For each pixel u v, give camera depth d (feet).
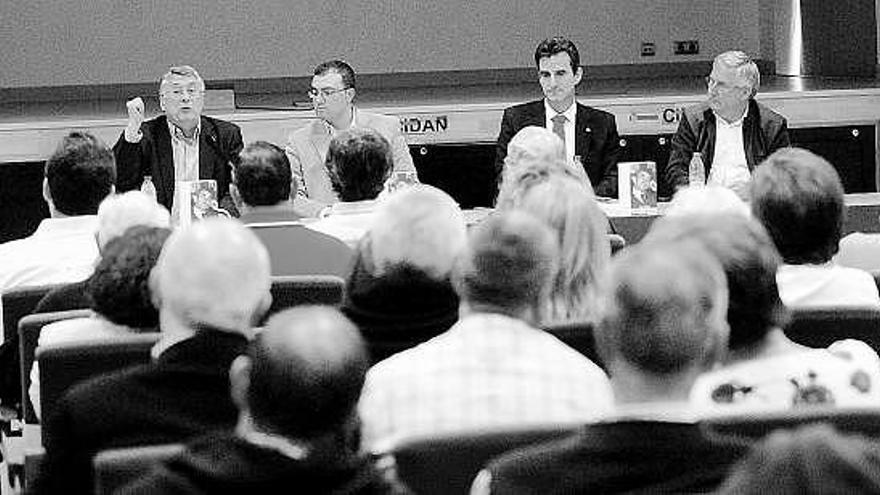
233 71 59.21
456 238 15.21
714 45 60.80
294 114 42.75
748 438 11.04
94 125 42.47
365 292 15.20
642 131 43.68
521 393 12.91
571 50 33.37
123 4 58.49
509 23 60.23
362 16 59.62
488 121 43.70
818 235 16.28
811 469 6.82
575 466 10.06
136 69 58.75
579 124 33.65
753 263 13.05
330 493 9.71
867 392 13.11
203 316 12.81
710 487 9.93
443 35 60.08
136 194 18.95
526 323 13.43
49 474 12.74
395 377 13.09
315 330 10.00
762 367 13.05
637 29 60.44
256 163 22.48
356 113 33.35
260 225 21.71
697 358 10.48
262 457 9.66
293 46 59.36
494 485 10.22
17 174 42.22
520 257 13.25
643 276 10.47
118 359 14.84
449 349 13.20
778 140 32.09
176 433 12.51
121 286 15.78
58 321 16.98
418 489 11.45
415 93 55.47
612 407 11.00
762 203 16.33
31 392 16.44
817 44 57.67
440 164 43.70
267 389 9.82
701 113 32.50
